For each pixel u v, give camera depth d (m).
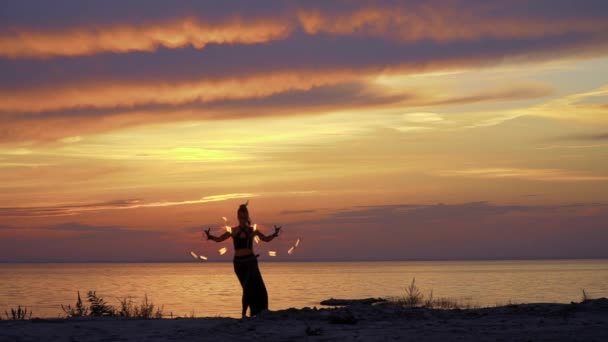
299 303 42.38
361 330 10.04
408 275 137.38
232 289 76.50
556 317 11.61
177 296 58.19
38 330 10.28
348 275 144.38
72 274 184.75
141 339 9.36
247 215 12.34
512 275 126.12
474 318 11.59
